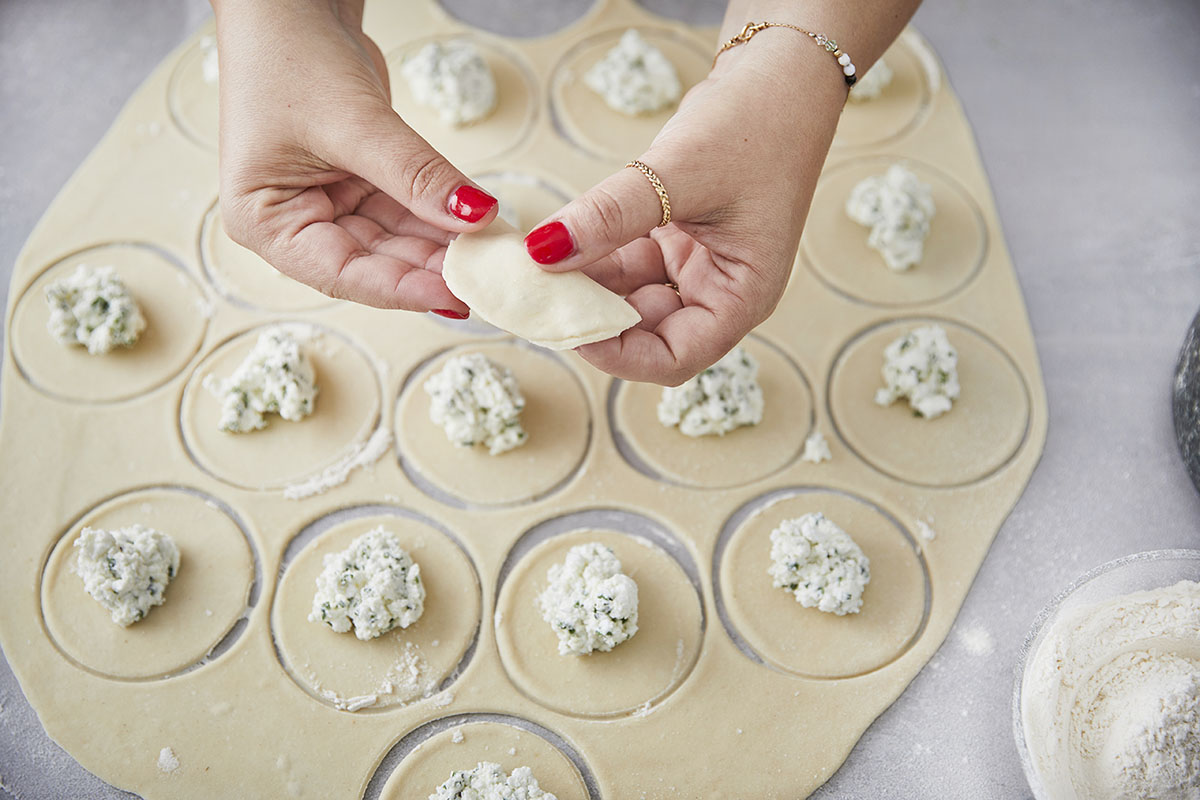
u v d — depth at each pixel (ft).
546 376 4.50
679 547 4.10
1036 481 4.25
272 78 3.41
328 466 4.26
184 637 3.85
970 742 3.66
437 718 3.70
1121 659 3.53
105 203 5.00
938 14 5.79
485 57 5.54
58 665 3.78
